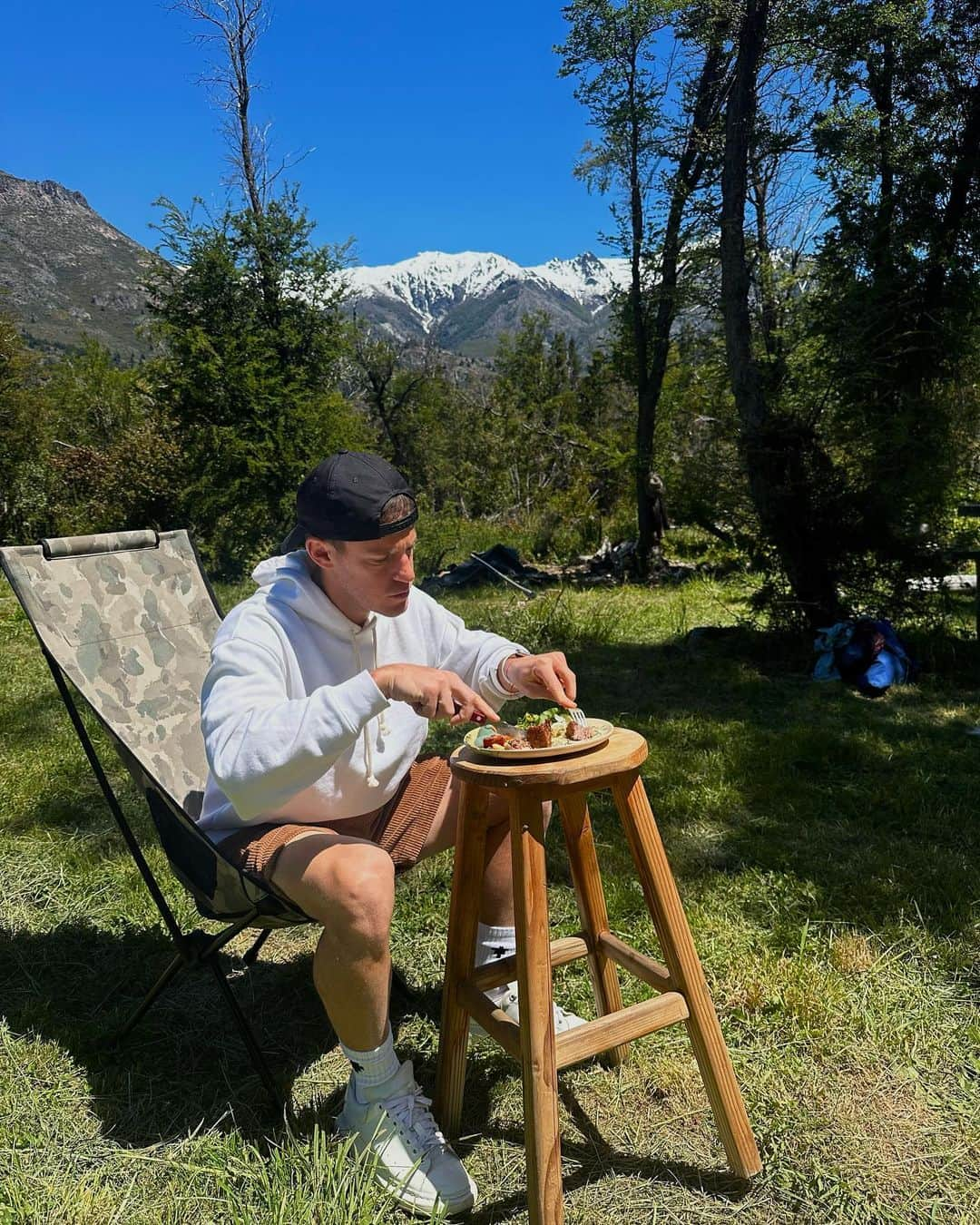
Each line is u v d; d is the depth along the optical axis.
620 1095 2.03
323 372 14.38
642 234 10.95
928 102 8.64
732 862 3.19
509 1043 1.72
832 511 6.27
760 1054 2.13
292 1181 1.75
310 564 1.96
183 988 2.51
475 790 1.81
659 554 11.41
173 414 13.87
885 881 2.95
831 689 5.54
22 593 2.23
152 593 2.54
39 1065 2.16
